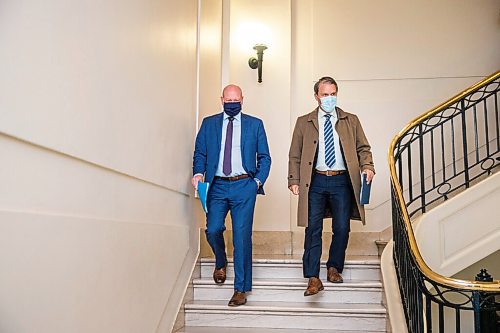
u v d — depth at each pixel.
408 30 5.55
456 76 5.43
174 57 3.51
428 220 4.02
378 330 3.48
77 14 2.00
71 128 1.96
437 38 5.51
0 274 1.51
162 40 3.21
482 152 5.22
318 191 3.77
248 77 5.52
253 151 3.78
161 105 3.21
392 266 3.80
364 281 3.95
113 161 2.39
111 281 2.36
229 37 5.41
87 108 2.10
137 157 2.74
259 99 5.49
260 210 5.43
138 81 2.75
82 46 2.05
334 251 3.82
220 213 3.76
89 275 2.12
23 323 1.63
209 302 3.79
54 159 1.86
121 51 2.48
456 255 3.98
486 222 4.02
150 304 2.96
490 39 5.44
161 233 3.18
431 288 4.42
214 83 4.91
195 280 3.94
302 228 5.40
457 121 5.29
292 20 5.70
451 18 5.52
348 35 5.62
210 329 3.54
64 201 1.93
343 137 3.78
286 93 5.48
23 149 1.66
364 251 5.27
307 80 5.60
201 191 3.62
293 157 3.91
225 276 3.90
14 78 1.58
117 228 2.44
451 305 2.62
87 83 2.10
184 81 3.79
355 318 3.51
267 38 5.56
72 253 1.97
